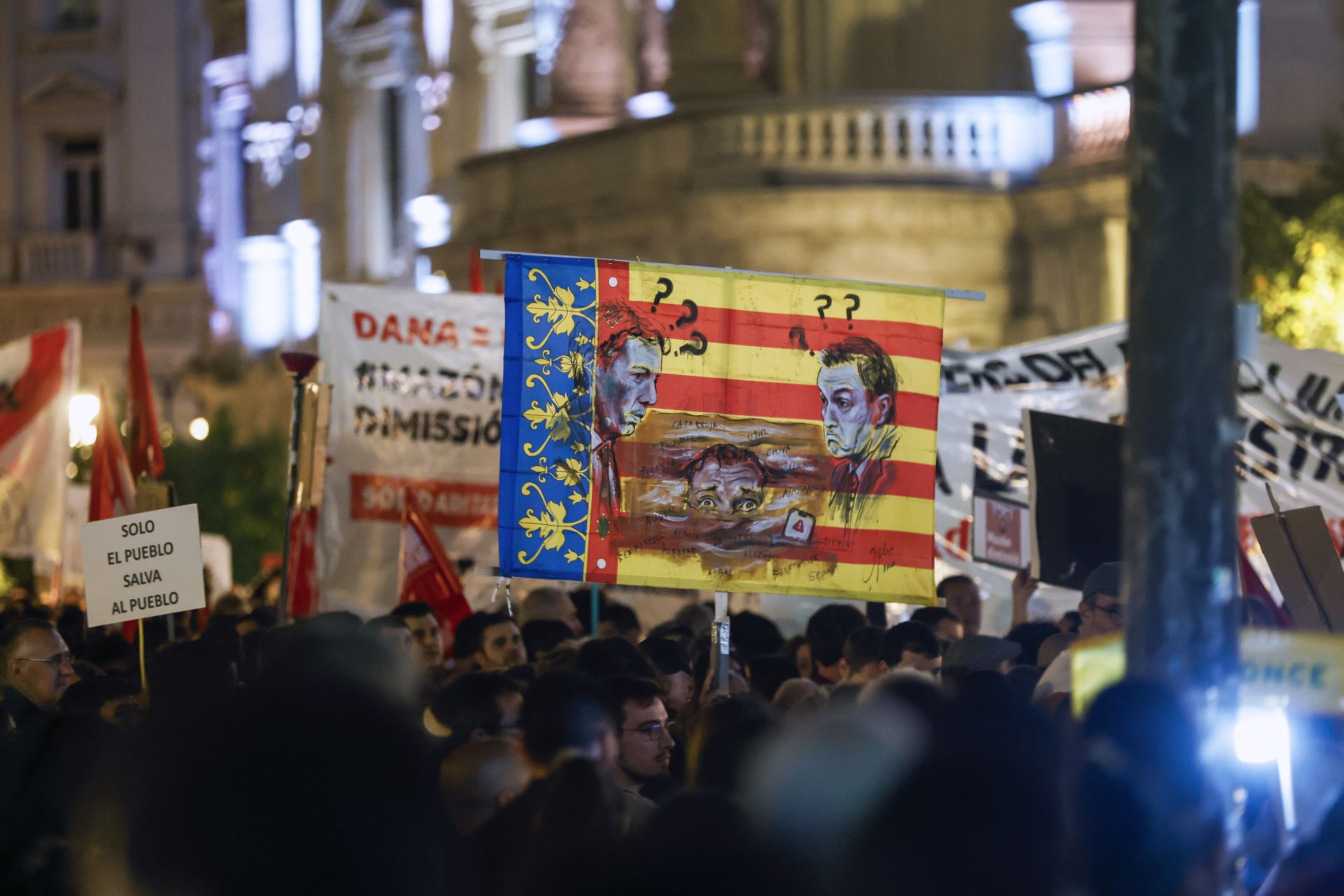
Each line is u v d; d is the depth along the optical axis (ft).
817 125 153.79
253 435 216.95
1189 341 31.35
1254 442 81.25
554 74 189.88
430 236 231.91
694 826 22.71
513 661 62.03
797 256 152.97
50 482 91.97
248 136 273.13
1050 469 66.54
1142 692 29.17
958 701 30.58
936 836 21.66
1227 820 31.17
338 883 21.93
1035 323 152.25
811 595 56.34
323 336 85.92
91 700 55.21
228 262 279.08
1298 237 122.93
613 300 56.08
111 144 297.74
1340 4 145.79
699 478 56.03
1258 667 34.32
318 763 22.22
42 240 297.33
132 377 88.17
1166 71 31.48
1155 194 31.55
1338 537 79.97
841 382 57.06
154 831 22.04
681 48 171.01
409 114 244.01
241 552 208.74
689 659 64.13
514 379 55.62
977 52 167.02
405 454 86.43
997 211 154.20
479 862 29.84
